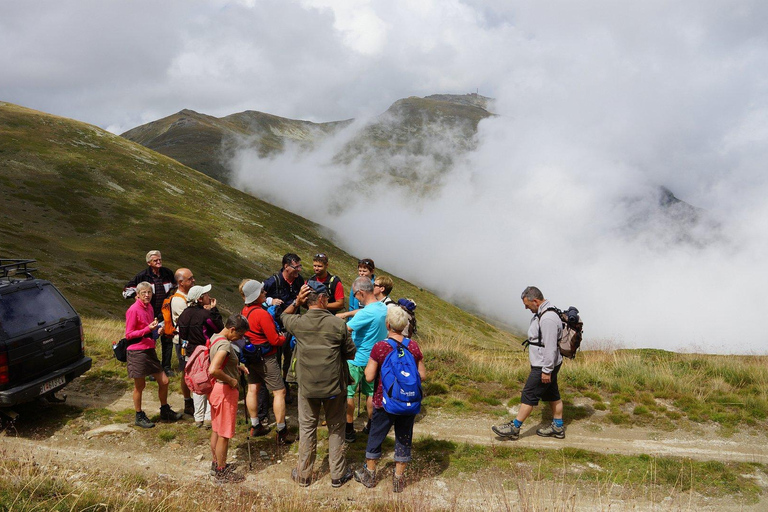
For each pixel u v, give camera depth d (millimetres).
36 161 97312
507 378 10367
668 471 7043
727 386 9961
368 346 7730
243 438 8008
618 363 11289
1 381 7504
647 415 8789
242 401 9508
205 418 8289
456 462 7309
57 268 53656
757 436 8109
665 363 11773
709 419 8641
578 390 9844
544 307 7840
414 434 8180
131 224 87062
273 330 7617
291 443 7855
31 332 8062
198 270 75875
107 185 100062
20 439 7762
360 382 7840
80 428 8211
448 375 10500
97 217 84500
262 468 7133
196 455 7477
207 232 96375
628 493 6578
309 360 6523
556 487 6695
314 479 6863
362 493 6527
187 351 7793
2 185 81625
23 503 5316
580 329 7816
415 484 6738
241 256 91625
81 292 48500
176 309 9359
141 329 8164
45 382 8156
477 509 6125
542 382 7715
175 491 6406
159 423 8477
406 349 6531
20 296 8297
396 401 6336
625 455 7508
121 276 57875
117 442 7789
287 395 9414
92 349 12172
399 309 6566
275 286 8922
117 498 5844
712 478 6930
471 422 8656
